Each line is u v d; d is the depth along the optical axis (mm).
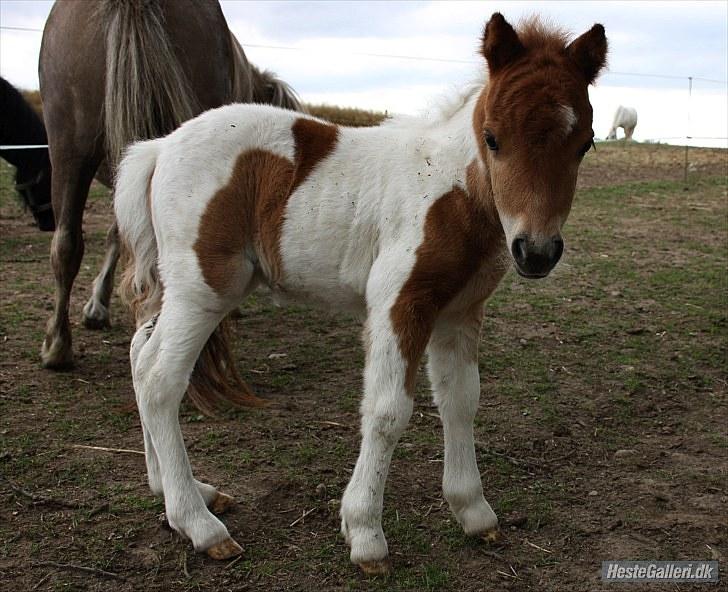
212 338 4203
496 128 2668
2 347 5219
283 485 3580
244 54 5707
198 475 3652
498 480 3703
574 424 4324
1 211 9945
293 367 5039
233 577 2938
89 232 8836
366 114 20719
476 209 2885
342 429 4203
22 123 7754
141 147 3371
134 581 2900
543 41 2801
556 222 2641
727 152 17031
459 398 3139
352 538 2971
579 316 6160
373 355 2887
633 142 19156
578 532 3287
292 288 3236
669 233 9219
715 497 3578
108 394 4562
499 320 6035
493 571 3018
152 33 4348
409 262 2871
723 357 5332
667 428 4297
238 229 3141
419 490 3592
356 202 3039
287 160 3135
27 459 3744
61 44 4609
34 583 2867
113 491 3492
